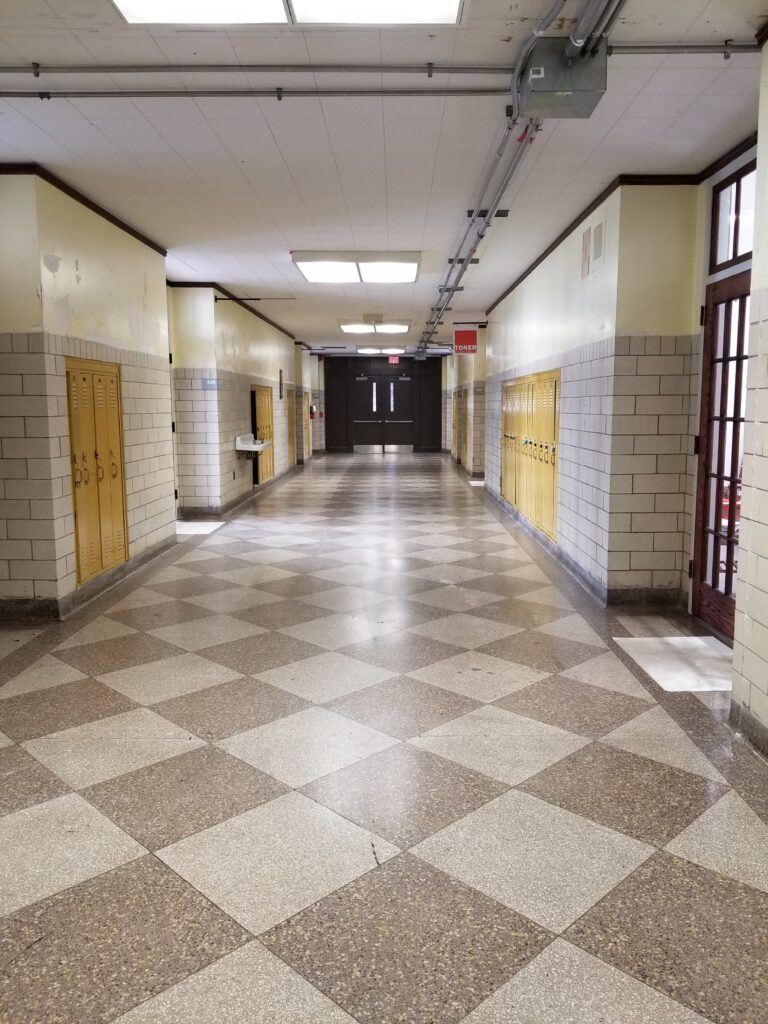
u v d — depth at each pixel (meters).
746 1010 1.72
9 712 3.41
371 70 3.38
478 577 6.21
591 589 5.64
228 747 3.05
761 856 2.31
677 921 2.02
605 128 4.12
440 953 1.90
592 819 2.52
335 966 1.86
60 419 4.96
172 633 4.65
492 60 3.33
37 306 4.70
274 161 4.65
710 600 4.73
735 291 4.41
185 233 6.55
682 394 5.04
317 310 11.89
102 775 2.82
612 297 5.07
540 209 5.80
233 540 8.04
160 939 1.95
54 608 4.91
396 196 5.43
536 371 7.91
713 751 3.01
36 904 2.09
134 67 3.38
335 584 5.97
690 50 3.20
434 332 15.41
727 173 4.52
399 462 19.42
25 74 3.44
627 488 5.13
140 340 6.57
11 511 4.85
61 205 4.98
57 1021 1.70
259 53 3.26
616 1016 1.71
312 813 2.55
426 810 2.57
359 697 3.59
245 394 11.29
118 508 6.05
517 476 9.25
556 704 3.50
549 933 1.98
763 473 2.96
